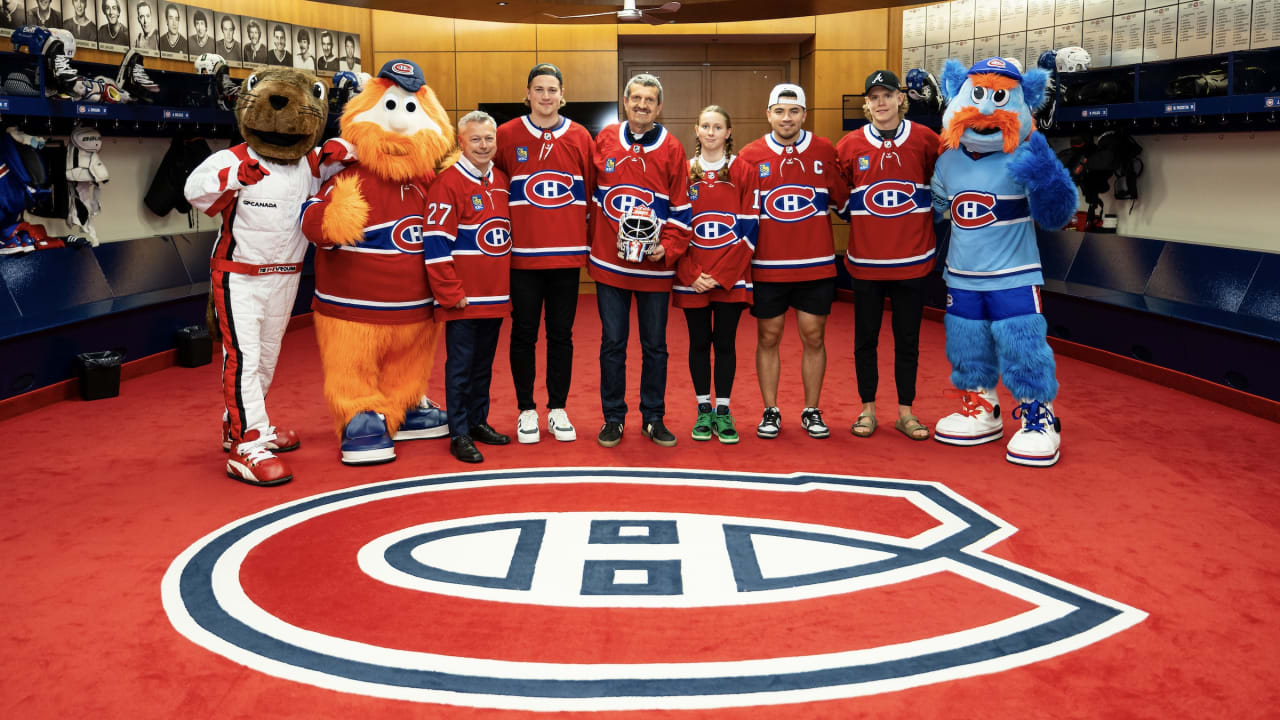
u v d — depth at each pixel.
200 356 6.34
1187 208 6.61
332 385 4.13
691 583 2.90
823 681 2.31
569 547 3.19
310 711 2.18
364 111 3.91
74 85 5.71
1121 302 6.06
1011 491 3.75
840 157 4.38
